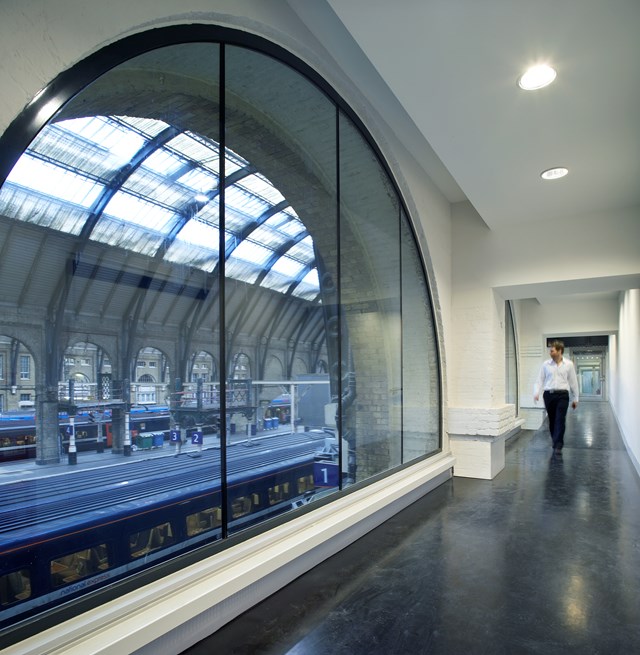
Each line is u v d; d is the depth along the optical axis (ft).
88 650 4.54
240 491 13.93
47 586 9.06
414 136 13.20
